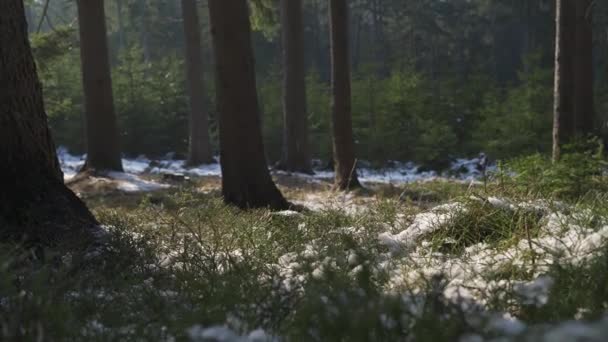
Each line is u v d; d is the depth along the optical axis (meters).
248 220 7.48
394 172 26.64
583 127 19.08
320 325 2.53
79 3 19.03
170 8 56.66
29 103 6.36
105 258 5.15
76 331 3.04
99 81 19.03
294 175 22.17
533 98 25.84
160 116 34.44
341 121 16.00
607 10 28.84
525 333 2.18
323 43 57.47
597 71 34.88
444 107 30.66
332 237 5.66
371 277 3.57
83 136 34.78
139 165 28.09
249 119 12.16
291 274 4.23
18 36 6.31
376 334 2.41
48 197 6.19
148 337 2.89
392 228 6.22
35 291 3.35
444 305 2.59
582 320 2.57
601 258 3.21
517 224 4.86
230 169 12.15
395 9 52.38
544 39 44.47
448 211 5.62
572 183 7.85
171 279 4.48
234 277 4.04
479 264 4.00
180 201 10.68
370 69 30.80
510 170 8.38
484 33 54.53
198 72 27.58
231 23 12.06
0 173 6.02
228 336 2.54
